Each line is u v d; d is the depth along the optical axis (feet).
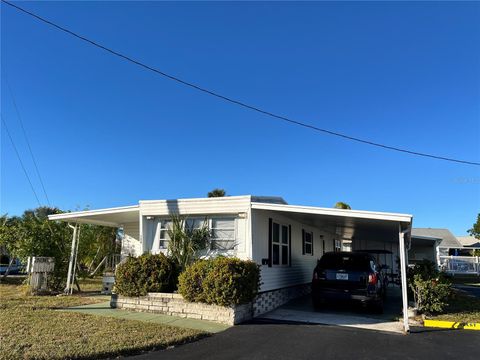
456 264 115.03
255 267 35.58
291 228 50.75
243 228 39.50
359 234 63.16
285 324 33.06
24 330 26.86
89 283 67.05
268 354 23.71
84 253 71.15
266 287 41.19
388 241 79.30
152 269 37.73
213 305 33.42
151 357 22.62
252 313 36.45
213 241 40.55
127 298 37.86
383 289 44.93
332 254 40.81
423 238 75.10
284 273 47.32
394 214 32.73
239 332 29.53
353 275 38.60
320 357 23.47
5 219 71.61
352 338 28.45
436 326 33.96
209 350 24.36
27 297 45.75
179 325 30.99
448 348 26.45
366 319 36.29
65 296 47.96
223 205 40.16
